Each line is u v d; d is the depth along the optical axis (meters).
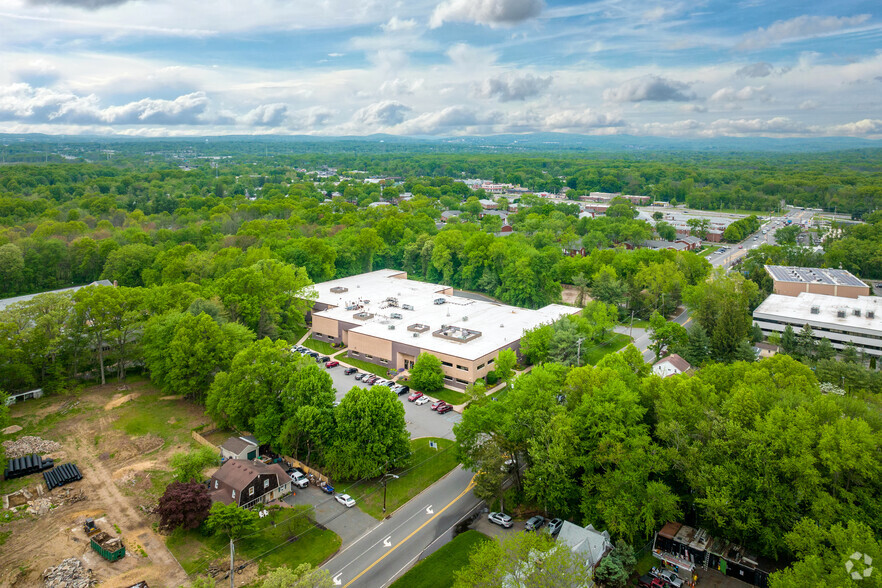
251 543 70.25
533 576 50.16
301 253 189.38
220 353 106.81
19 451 89.50
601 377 82.44
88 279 192.38
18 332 111.12
